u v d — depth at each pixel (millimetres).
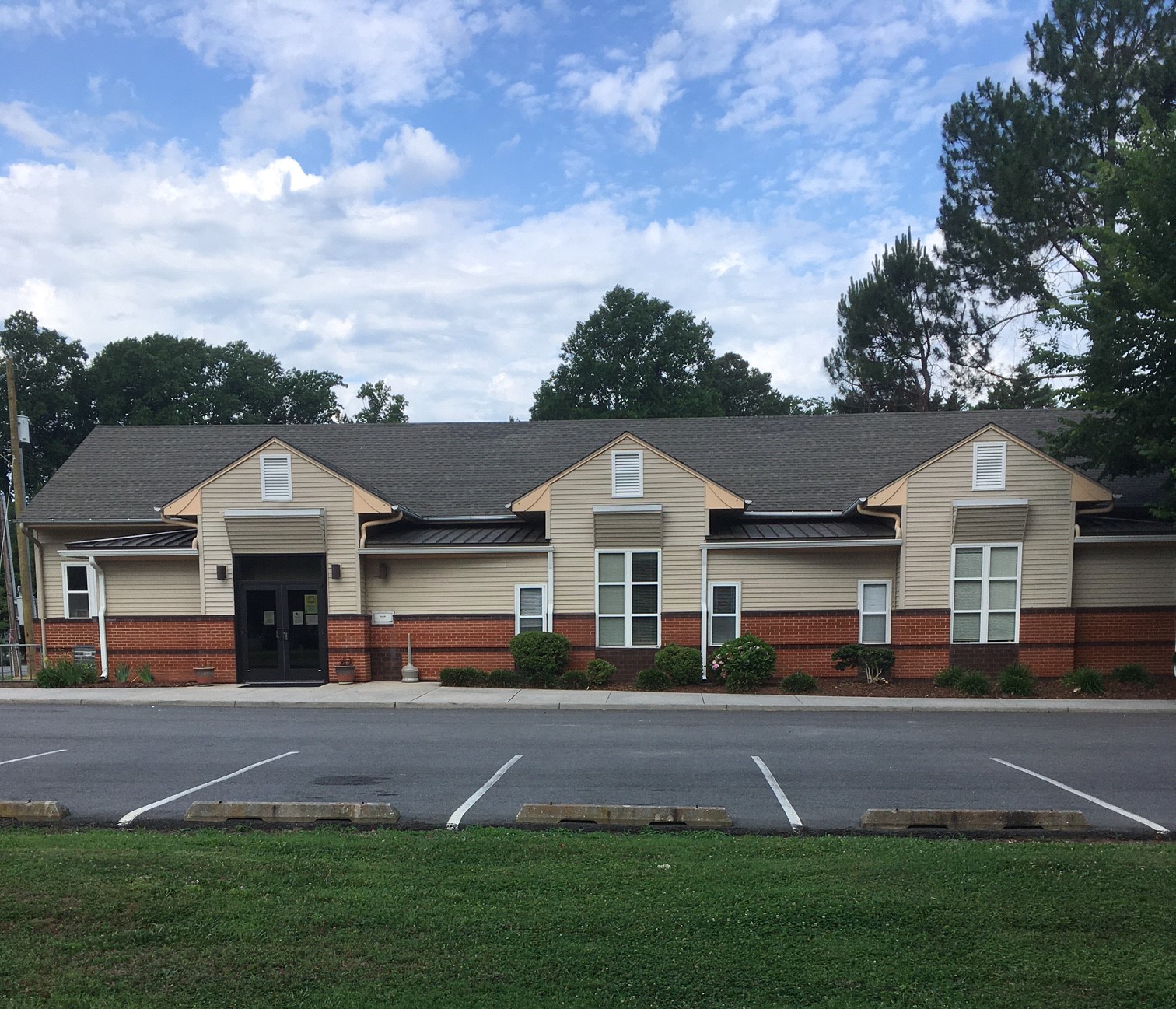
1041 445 22875
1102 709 16109
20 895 5938
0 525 31047
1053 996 4680
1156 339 16938
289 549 19953
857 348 44844
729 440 24906
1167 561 19656
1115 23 33188
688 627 19688
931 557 19234
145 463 24859
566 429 26328
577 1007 4547
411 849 7035
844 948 5211
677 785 9859
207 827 8062
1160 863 6613
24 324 48000
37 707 16984
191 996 4664
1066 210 34781
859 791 9562
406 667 19828
